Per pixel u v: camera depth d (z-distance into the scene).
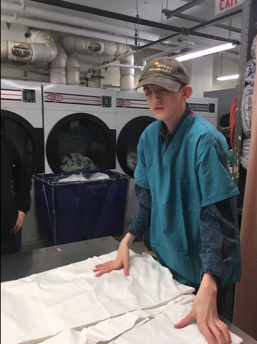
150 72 0.92
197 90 6.41
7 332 0.75
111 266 1.09
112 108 3.80
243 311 1.61
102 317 0.81
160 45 5.27
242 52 1.64
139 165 1.24
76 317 0.81
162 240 1.16
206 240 0.90
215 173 0.91
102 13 3.27
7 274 0.41
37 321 0.80
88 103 3.62
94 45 4.40
